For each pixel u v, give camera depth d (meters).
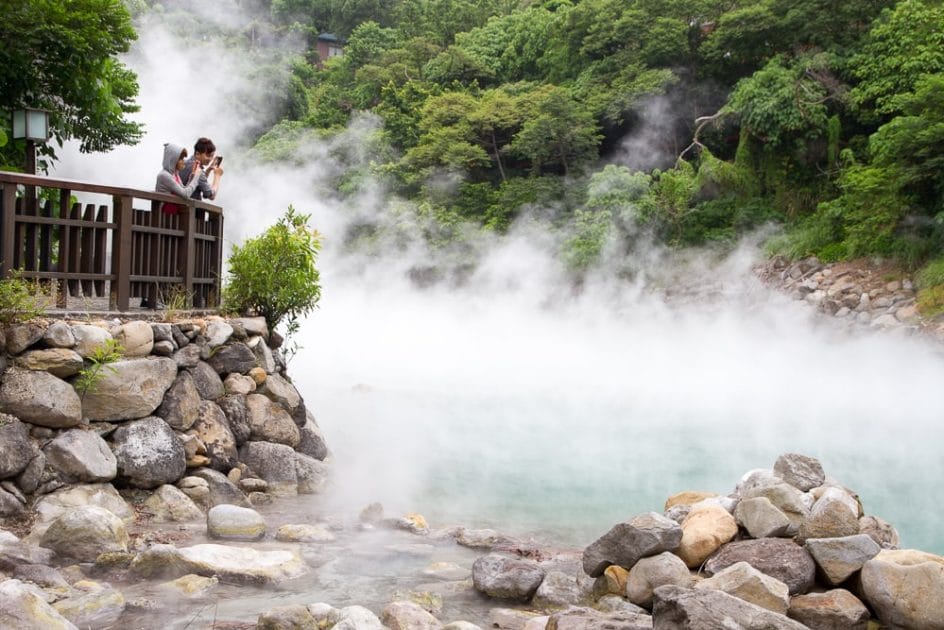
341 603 4.64
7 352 5.99
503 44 53.03
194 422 7.07
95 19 10.38
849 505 5.05
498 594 4.93
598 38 42.81
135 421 6.52
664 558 4.73
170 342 7.03
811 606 4.31
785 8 34.34
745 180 33.62
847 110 32.19
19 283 6.10
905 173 24.14
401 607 4.31
